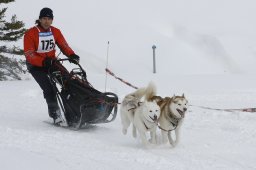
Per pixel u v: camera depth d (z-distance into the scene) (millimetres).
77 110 7938
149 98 7027
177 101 6926
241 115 9602
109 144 7055
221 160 6094
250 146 7027
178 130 7051
